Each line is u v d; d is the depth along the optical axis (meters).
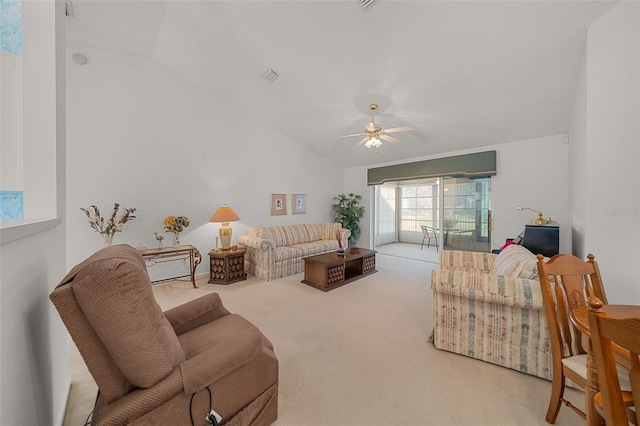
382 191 8.05
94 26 3.08
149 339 0.95
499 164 4.42
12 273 0.87
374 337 2.32
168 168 4.03
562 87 2.94
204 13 2.84
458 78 3.04
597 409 1.03
